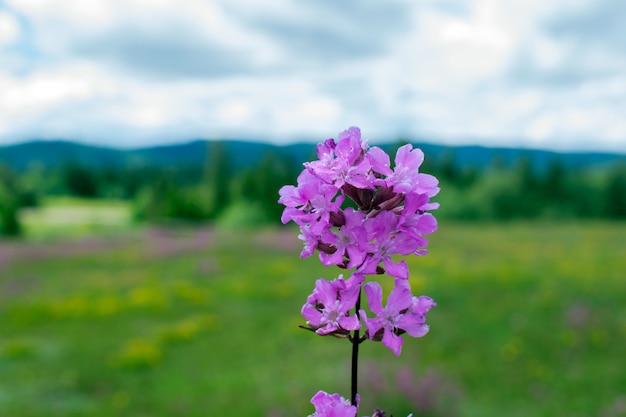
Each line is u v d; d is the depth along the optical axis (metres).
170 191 86.69
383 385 11.37
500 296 20.70
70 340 16.47
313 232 2.32
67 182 138.75
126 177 141.88
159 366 14.31
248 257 31.55
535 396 12.55
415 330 2.31
